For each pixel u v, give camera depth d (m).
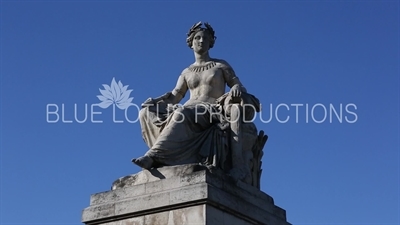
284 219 11.64
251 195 11.03
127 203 10.48
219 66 12.69
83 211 10.80
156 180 10.55
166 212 10.17
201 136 11.27
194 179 10.19
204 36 12.86
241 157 11.27
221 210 10.16
